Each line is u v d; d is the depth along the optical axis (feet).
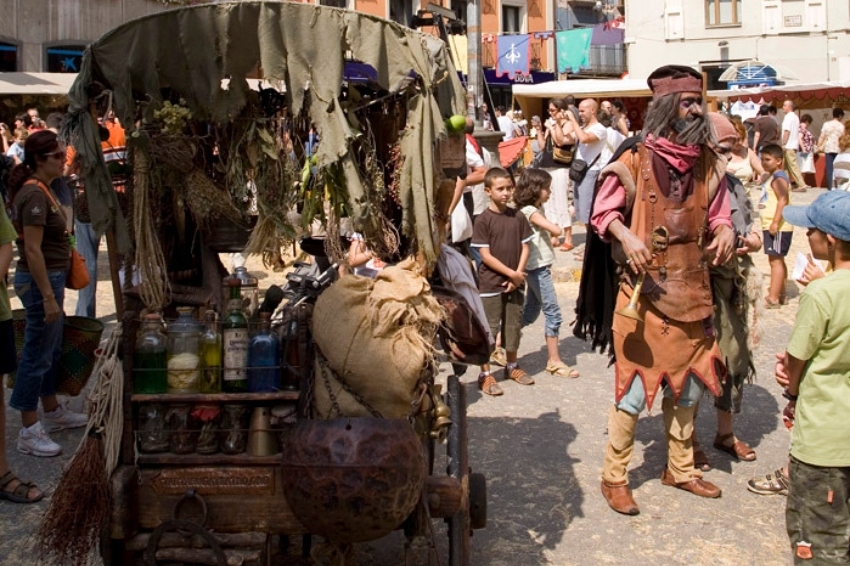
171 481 11.47
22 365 17.61
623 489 16.01
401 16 101.40
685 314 15.21
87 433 11.52
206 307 13.17
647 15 126.00
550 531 15.20
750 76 100.73
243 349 11.68
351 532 10.37
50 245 18.45
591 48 123.75
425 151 12.10
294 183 12.92
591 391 22.49
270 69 11.64
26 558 13.76
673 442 16.74
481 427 20.01
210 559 11.22
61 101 57.52
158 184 12.55
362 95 14.89
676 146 14.97
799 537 12.11
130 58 11.68
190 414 11.57
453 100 13.03
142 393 11.59
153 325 11.81
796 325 11.89
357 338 11.14
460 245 22.85
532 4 123.95
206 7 11.59
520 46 97.91
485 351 14.08
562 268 35.27
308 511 10.33
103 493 11.10
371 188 13.14
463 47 38.63
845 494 11.81
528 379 23.03
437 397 12.04
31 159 17.67
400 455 10.31
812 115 91.30
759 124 60.18
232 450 11.53
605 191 15.37
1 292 15.19
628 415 15.76
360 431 10.31
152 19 11.68
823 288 11.64
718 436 18.66
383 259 14.06
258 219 12.93
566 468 17.79
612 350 17.33
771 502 16.40
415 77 12.66
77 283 19.31
